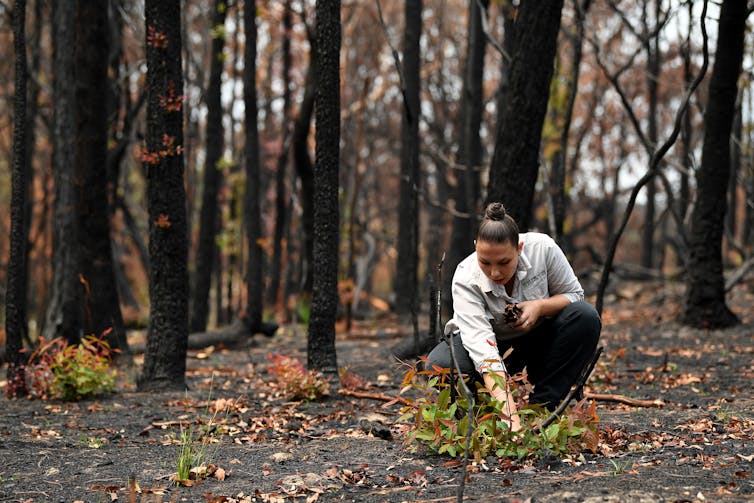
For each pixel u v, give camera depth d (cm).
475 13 1001
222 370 764
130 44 1418
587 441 370
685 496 292
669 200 912
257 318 1045
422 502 309
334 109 564
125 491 345
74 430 488
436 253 2195
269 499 329
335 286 586
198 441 448
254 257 1050
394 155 2750
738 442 392
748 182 1278
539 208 1814
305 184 1146
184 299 630
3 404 588
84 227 771
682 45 898
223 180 1780
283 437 455
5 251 2416
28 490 350
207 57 1725
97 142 766
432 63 2055
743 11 827
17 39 589
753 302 1115
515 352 409
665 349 782
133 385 673
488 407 376
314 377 559
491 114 2159
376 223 3108
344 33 1875
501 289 377
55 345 766
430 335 573
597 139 2398
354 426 477
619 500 286
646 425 440
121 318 811
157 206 609
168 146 598
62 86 867
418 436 365
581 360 398
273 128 2209
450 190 1758
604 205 2397
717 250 890
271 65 1858
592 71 2030
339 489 341
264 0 1352
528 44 620
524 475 338
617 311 1162
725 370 659
